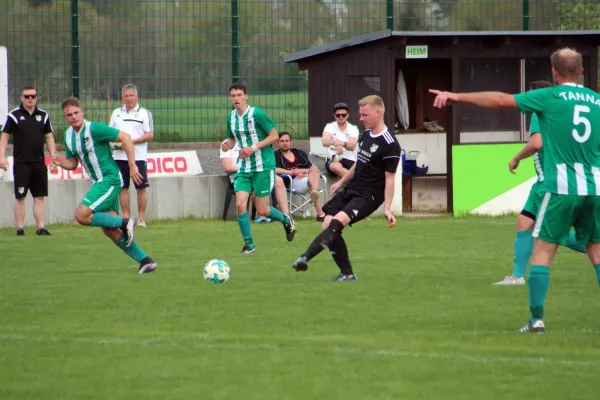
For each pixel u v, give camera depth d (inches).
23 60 2316.7
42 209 1718.8
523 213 1155.3
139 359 797.9
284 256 1422.2
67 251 1494.8
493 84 2031.3
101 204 1227.9
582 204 860.0
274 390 705.0
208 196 1989.4
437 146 2174.0
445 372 751.1
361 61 2041.1
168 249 1510.8
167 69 2372.0
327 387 711.7
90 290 1133.7
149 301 1059.3
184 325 932.0
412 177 2117.4
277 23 2389.3
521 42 2025.1
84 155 1229.1
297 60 2113.7
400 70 2158.0
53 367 774.5
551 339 856.9
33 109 1700.3
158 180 1957.4
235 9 2373.3
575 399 681.6
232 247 1533.0
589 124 850.8
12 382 730.8
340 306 1022.4
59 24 2320.4
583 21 2415.1
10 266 1337.4
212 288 1143.0
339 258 1184.8
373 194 1141.7
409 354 807.1
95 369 767.1
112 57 2348.7
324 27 2399.1
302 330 904.3
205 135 2393.0
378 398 684.1
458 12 2464.3
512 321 940.0
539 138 1108.5
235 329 910.4
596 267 885.2
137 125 1802.4
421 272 1258.6
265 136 1477.6
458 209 2004.2
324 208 1171.9
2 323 948.0
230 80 2388.0
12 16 2305.6
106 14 2338.8
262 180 1472.7
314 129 2124.8
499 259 1379.2
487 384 717.9
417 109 2191.2
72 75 2335.1
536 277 877.2
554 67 866.1
